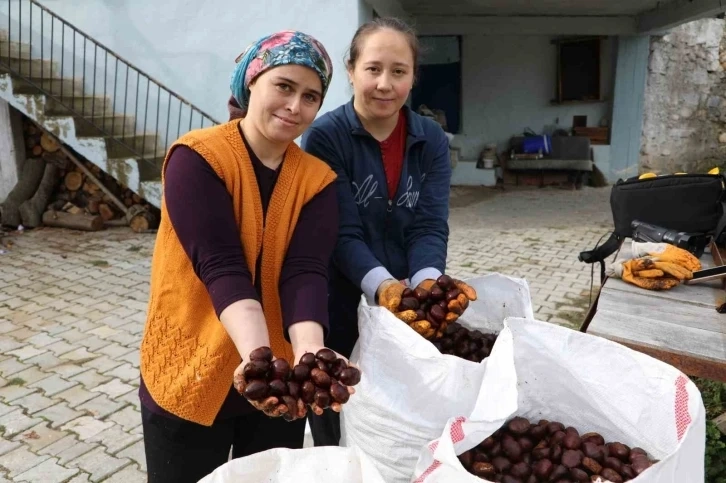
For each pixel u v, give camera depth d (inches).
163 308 56.8
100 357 145.6
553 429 57.6
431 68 405.7
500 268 220.8
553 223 294.5
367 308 60.4
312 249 58.1
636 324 83.4
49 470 102.7
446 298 65.1
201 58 261.4
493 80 399.5
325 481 49.1
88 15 268.1
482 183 402.3
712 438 98.3
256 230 55.5
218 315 51.3
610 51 379.9
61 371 138.0
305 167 58.4
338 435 80.1
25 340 155.1
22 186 271.6
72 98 261.7
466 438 47.5
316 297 55.9
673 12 310.8
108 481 100.1
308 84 52.9
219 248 52.2
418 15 357.7
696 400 49.6
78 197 278.5
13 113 271.3
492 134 409.1
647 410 53.7
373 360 59.0
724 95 373.7
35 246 241.9
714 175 123.3
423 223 77.9
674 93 377.7
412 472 57.3
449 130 413.1
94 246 242.8
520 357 58.1
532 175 395.5
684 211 123.0
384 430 57.8
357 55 69.2
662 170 389.1
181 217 52.1
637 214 126.3
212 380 56.3
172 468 61.1
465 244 255.8
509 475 54.2
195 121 268.2
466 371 53.9
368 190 73.4
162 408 57.9
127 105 273.3
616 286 98.9
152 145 269.9
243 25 252.4
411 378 56.6
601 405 56.7
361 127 71.7
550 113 398.3
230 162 53.7
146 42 265.1
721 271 95.8
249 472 49.4
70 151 276.1
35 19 277.0
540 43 387.9
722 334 80.4
